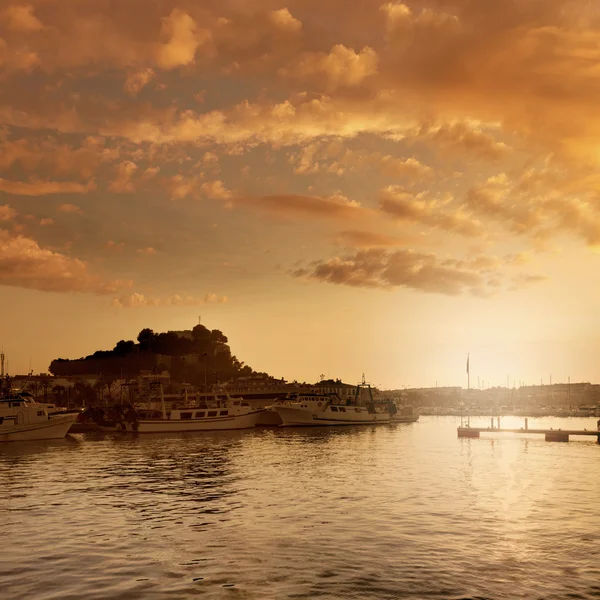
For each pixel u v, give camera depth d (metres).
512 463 92.31
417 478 75.94
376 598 35.34
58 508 57.53
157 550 43.97
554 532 48.47
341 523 51.34
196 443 125.56
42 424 128.00
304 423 181.38
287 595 35.78
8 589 36.69
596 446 123.62
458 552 43.31
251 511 56.00
